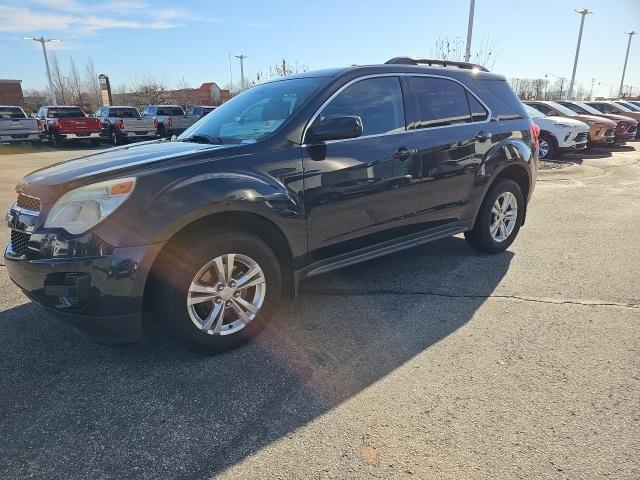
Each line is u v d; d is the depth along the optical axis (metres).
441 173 4.26
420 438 2.34
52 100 42.62
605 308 3.78
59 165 3.30
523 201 5.28
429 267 4.77
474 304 3.89
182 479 2.12
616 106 21.94
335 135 3.30
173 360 3.10
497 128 4.77
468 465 2.16
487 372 2.90
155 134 25.38
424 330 3.46
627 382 2.77
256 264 3.18
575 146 13.82
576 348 3.16
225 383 2.84
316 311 3.80
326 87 3.60
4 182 10.73
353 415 2.53
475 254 5.18
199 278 2.99
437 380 2.82
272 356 3.14
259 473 2.14
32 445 2.34
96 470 2.18
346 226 3.66
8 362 3.08
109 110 24.70
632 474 2.09
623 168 12.34
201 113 26.83
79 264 2.64
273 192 3.14
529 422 2.43
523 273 4.58
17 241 3.00
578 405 2.56
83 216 2.68
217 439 2.37
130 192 2.71
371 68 3.90
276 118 3.49
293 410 2.58
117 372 2.96
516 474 2.10
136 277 2.70
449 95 4.42
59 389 2.79
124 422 2.50
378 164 3.75
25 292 2.94
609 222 6.58
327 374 2.92
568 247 5.41
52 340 3.37
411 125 4.04
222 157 3.07
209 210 2.86
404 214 4.07
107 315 2.72
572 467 2.13
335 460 2.21
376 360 3.07
